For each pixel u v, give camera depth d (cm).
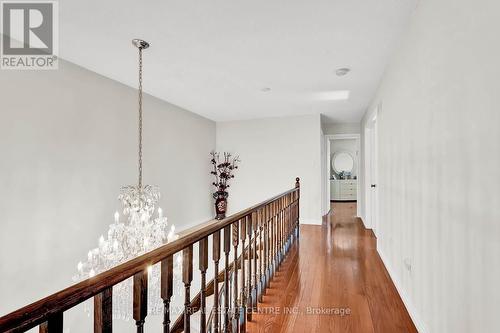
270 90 401
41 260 264
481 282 113
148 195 290
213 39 248
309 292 248
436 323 160
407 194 220
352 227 524
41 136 268
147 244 234
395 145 263
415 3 193
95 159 328
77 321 305
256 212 227
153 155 435
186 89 399
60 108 287
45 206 270
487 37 107
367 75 335
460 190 130
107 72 330
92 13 208
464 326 128
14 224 243
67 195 293
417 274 194
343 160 963
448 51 142
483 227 111
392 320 203
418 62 191
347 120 622
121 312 229
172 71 328
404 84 230
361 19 214
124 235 250
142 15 211
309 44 257
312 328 193
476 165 116
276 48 266
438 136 156
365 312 214
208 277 396
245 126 617
